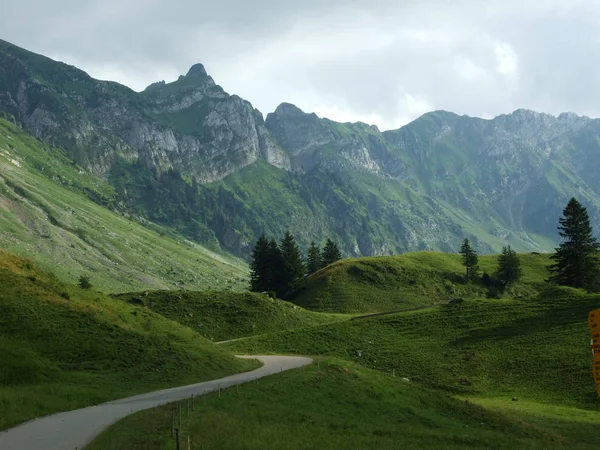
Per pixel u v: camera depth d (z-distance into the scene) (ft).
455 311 328.08
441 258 591.37
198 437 95.50
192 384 159.12
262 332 327.88
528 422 172.65
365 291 482.28
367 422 140.56
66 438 88.74
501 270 526.98
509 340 278.87
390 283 501.56
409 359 270.05
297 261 518.78
